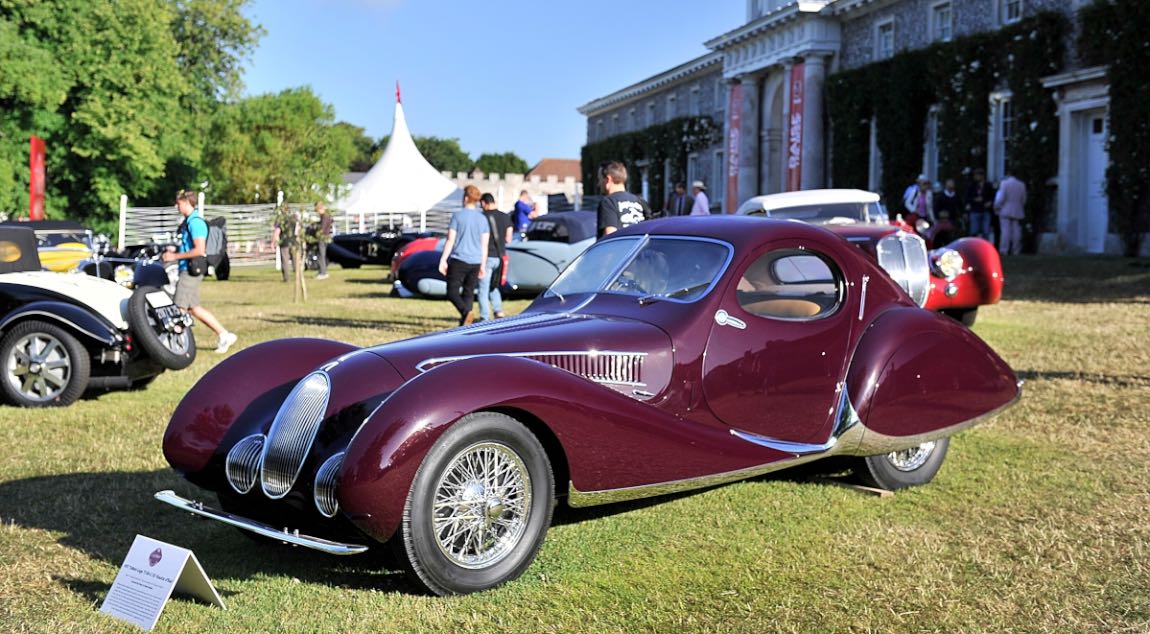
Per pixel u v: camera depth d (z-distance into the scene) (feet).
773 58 117.08
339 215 120.06
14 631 10.50
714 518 14.52
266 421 13.29
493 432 11.34
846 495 15.72
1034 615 10.87
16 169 112.98
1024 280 53.21
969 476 16.60
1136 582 11.75
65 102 118.21
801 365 14.64
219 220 41.27
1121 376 25.12
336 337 35.81
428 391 11.00
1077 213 72.74
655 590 11.68
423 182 125.59
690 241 15.12
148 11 117.91
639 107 179.11
